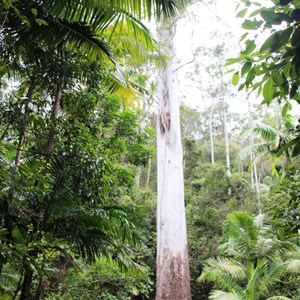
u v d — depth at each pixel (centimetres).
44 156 335
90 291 526
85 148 343
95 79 380
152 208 1188
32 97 336
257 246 808
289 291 836
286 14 115
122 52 460
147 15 294
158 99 874
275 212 303
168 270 797
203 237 1245
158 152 888
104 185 361
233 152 2111
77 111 382
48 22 303
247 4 124
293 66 131
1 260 212
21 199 288
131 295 948
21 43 298
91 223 349
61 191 340
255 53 138
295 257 812
